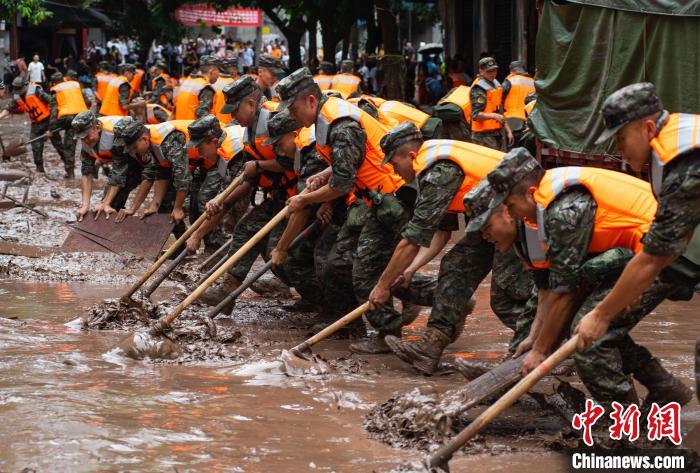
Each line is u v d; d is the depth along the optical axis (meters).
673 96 19.55
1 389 11.11
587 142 21.28
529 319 11.32
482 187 9.68
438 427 9.54
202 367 12.58
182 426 9.91
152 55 88.31
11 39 80.62
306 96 13.06
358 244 13.48
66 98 36.50
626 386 9.59
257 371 12.21
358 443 9.52
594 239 9.17
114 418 10.09
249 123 15.31
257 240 13.38
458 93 28.52
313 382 11.88
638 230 9.05
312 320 15.92
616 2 20.27
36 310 16.03
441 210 11.58
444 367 12.62
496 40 43.62
